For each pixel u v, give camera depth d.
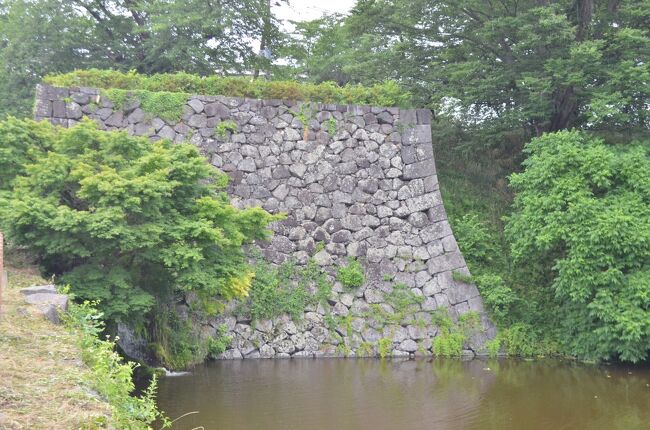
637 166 9.98
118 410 3.73
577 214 9.55
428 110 11.90
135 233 7.00
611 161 9.93
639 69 11.03
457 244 11.42
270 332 10.23
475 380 8.83
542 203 10.02
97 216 6.77
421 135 11.72
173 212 7.64
